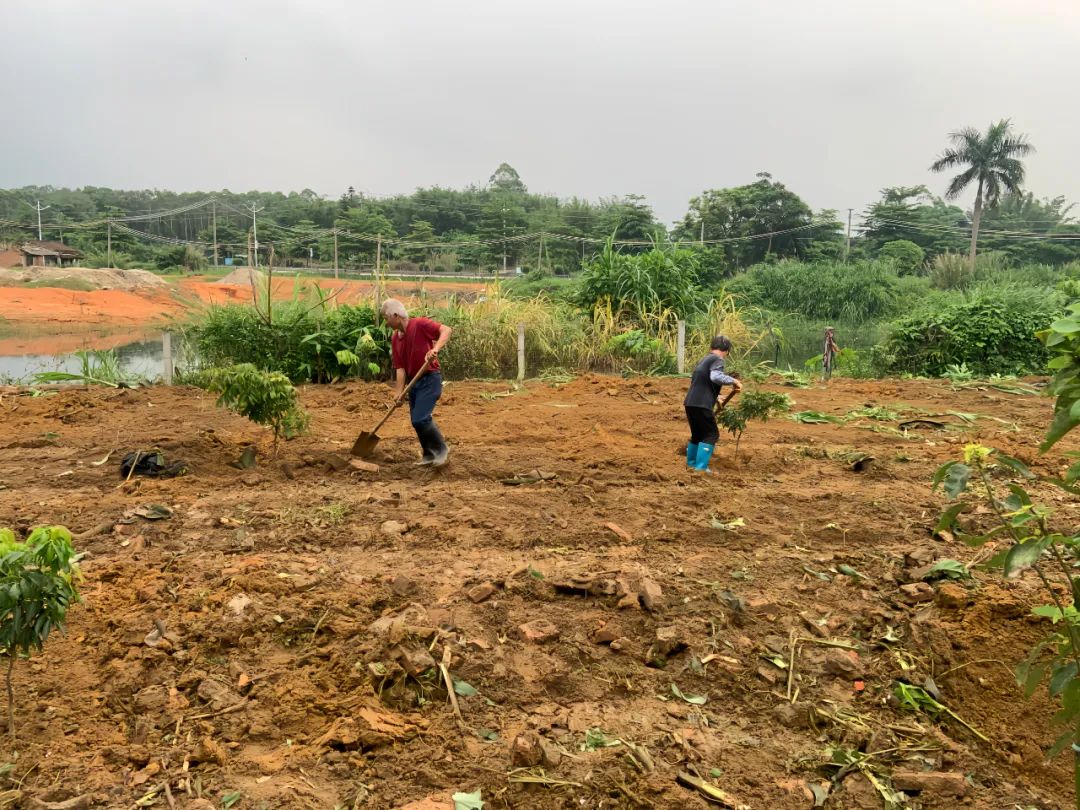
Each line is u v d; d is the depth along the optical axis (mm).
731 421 7605
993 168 50156
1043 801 3330
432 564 4996
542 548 5340
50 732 3279
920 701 3895
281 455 7641
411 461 7688
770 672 3986
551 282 28000
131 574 4629
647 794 3125
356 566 4922
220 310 13875
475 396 12031
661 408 11086
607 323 16297
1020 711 3877
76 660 3779
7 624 2939
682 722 3637
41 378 12508
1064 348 2326
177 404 10758
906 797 3262
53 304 34156
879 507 6168
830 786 3287
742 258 57562
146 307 36156
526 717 3588
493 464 7531
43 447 8055
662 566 5004
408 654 3754
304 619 4102
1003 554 2791
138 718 3377
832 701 3840
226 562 4883
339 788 3061
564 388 12898
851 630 4383
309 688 3633
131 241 69125
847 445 8812
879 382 14594
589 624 4289
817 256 55438
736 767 3352
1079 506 6180
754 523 5867
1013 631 4215
